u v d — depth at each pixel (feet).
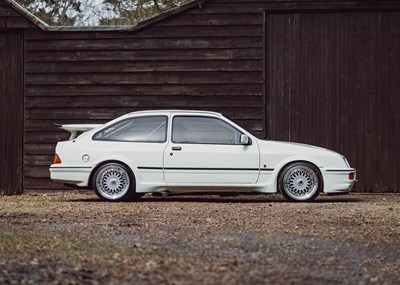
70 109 51.34
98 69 51.26
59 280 16.96
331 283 17.33
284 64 50.21
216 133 41.04
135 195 43.21
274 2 50.06
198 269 18.43
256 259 20.18
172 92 50.70
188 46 50.65
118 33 51.13
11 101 51.78
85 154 40.81
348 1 49.67
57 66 51.47
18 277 17.25
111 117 51.11
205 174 40.65
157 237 24.30
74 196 48.39
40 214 32.48
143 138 41.01
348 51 49.90
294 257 20.71
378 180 49.55
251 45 50.29
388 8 49.55
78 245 22.12
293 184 40.86
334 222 29.58
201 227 27.32
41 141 51.49
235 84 50.34
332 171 40.70
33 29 51.57
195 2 50.34
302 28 50.14
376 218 31.37
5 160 51.75
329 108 49.90
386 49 49.70
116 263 19.13
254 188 40.73
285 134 50.08
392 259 21.15
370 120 49.73
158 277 17.35
